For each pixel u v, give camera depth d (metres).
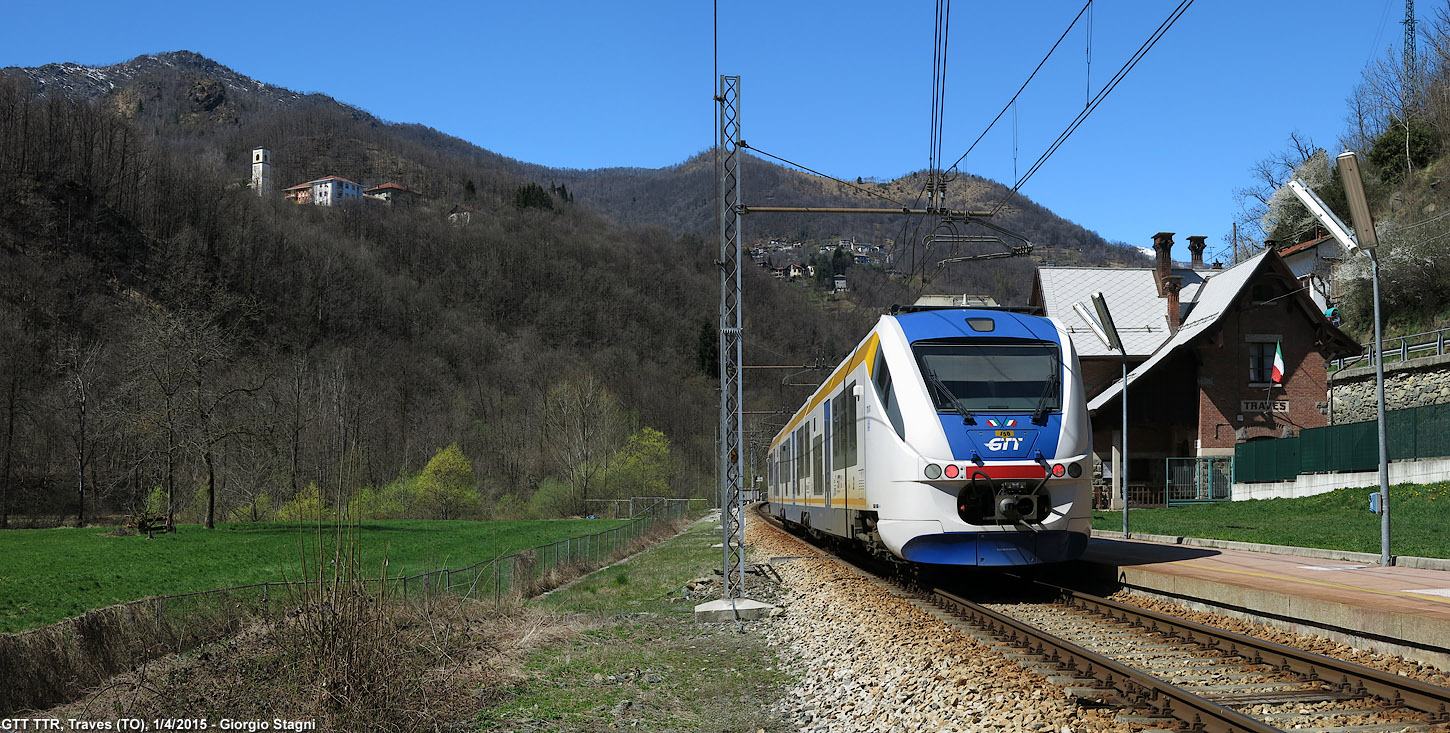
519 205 187.50
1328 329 36.81
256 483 48.84
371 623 8.05
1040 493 13.91
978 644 10.03
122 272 85.56
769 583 19.53
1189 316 39.31
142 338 45.31
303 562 8.20
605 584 21.48
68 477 60.50
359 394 68.44
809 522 23.89
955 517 13.82
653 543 37.97
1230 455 36.62
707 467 95.81
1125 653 9.51
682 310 138.25
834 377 20.06
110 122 100.25
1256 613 11.08
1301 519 26.00
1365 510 25.95
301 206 135.50
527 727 8.39
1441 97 49.81
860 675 9.56
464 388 98.12
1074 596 13.34
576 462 71.19
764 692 9.83
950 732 7.08
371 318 105.50
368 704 7.67
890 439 14.56
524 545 38.47
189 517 50.53
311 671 7.80
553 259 136.38
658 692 9.87
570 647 12.70
